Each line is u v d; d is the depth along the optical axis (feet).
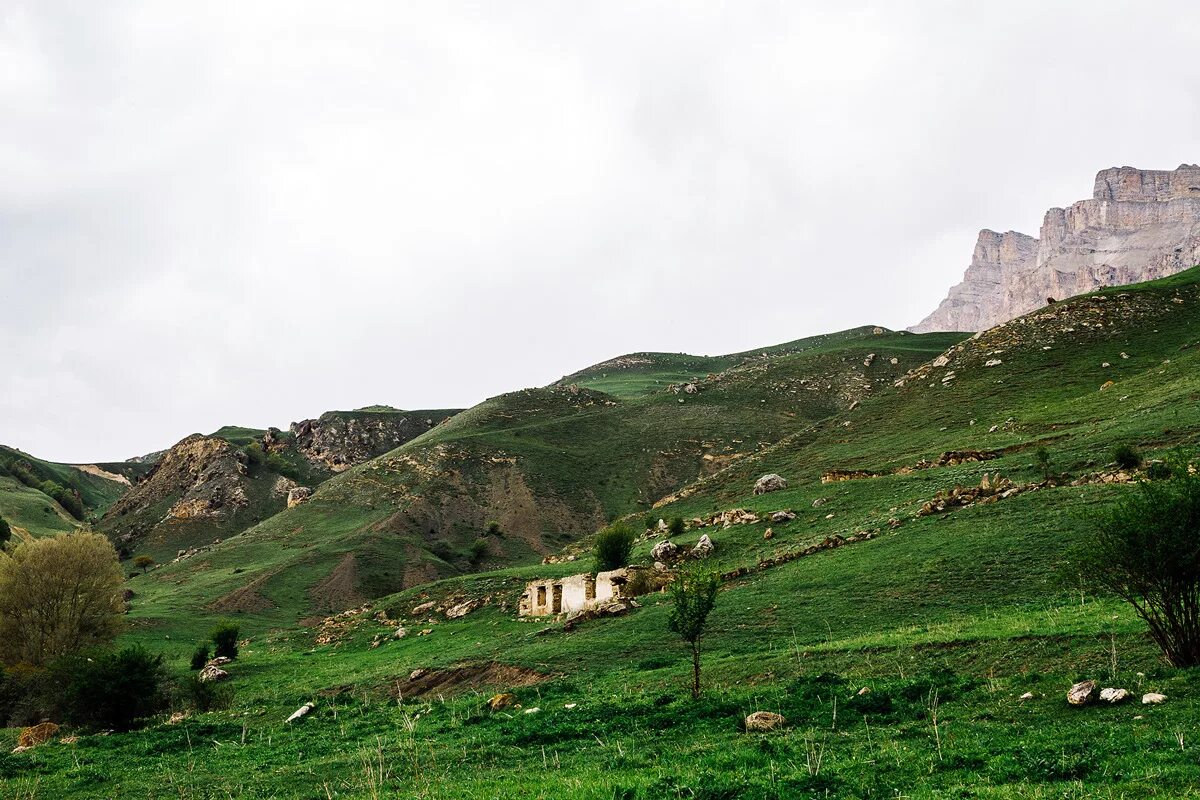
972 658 93.30
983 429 293.64
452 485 505.66
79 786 85.97
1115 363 334.03
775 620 138.82
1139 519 75.41
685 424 595.06
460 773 75.82
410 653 190.39
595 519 481.05
